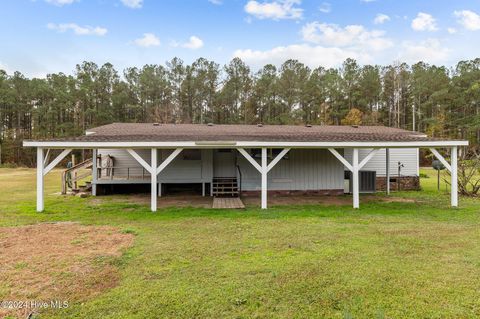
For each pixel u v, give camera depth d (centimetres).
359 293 348
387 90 4353
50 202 1045
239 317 299
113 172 1289
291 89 4341
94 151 1216
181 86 4478
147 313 305
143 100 4462
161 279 388
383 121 4281
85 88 4228
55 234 618
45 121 4319
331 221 739
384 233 619
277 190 1248
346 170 1328
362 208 926
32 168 3666
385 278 389
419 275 399
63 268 428
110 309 313
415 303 326
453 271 412
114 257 473
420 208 924
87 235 610
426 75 4056
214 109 4512
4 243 552
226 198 1122
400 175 1439
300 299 334
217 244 544
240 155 1249
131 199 1127
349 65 4350
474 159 1258
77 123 4288
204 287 363
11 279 390
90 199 1124
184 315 302
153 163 884
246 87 4488
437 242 553
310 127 1548
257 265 436
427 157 3025
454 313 306
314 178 1261
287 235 605
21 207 938
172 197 1183
